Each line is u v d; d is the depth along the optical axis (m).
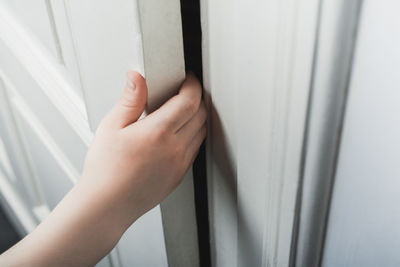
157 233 0.53
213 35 0.38
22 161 0.96
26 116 0.80
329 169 0.36
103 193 0.42
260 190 0.42
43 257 0.42
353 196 0.36
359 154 0.34
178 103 0.40
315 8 0.29
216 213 0.53
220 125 0.44
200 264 0.68
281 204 0.40
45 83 0.64
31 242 0.42
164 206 0.49
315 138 0.34
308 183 0.37
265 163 0.40
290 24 0.31
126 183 0.42
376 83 0.30
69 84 0.58
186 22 0.47
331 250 0.41
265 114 0.37
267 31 0.33
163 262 0.56
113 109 0.42
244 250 0.50
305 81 0.32
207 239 0.64
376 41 0.28
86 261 0.43
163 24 0.38
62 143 0.70
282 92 0.34
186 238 0.56
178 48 0.40
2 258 0.42
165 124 0.40
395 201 0.34
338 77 0.31
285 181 0.38
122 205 0.43
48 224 0.42
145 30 0.36
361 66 0.30
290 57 0.32
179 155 0.42
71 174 0.72
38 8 0.54
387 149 0.32
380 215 0.36
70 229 0.42
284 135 0.36
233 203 0.49
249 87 0.37
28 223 1.18
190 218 0.55
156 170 0.42
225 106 0.42
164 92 0.42
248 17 0.34
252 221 0.46
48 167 0.84
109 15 0.38
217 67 0.40
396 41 0.28
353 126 0.33
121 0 0.36
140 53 0.37
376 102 0.31
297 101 0.33
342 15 0.28
